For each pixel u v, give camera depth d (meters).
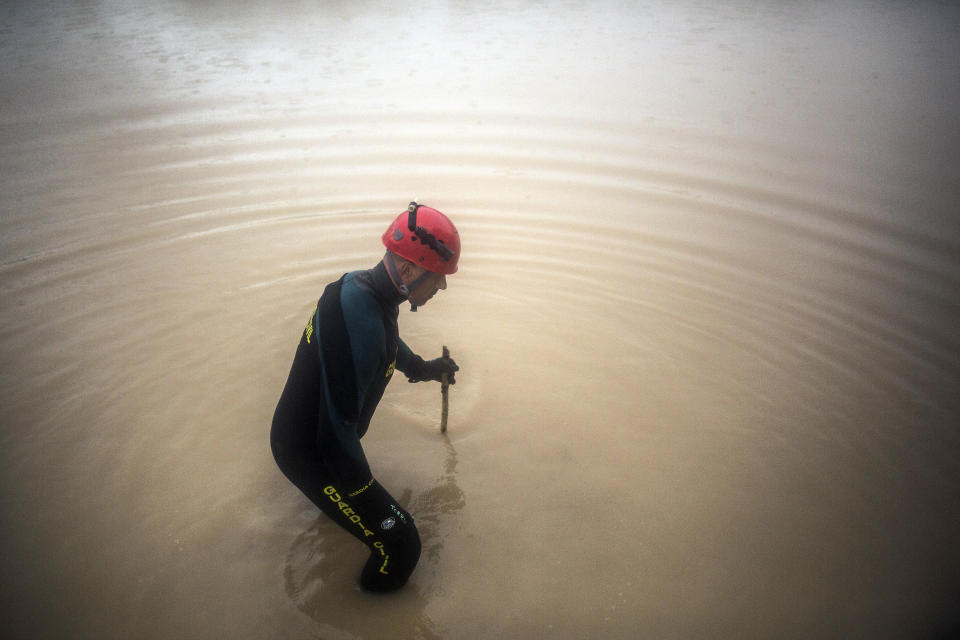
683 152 6.80
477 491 3.30
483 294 4.77
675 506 3.23
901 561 2.96
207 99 7.84
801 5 12.99
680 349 4.26
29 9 11.84
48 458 3.35
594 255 5.21
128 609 2.71
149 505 3.15
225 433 3.56
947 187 6.16
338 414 2.40
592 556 3.00
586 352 4.24
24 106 7.56
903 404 3.81
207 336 4.24
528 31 10.84
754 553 3.01
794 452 3.52
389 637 2.66
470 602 2.79
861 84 8.72
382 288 2.44
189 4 12.39
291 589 2.82
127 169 6.23
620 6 12.68
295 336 4.26
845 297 4.72
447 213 5.67
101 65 8.91
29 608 2.69
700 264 5.10
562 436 3.63
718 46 10.27
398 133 7.08
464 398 3.87
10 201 5.65
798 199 5.98
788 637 2.66
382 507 2.60
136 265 4.91
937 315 4.54
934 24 11.59
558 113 7.64
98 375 3.88
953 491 3.29
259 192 5.91
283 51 9.62
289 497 3.24
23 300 4.48
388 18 11.53
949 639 2.63
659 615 2.75
